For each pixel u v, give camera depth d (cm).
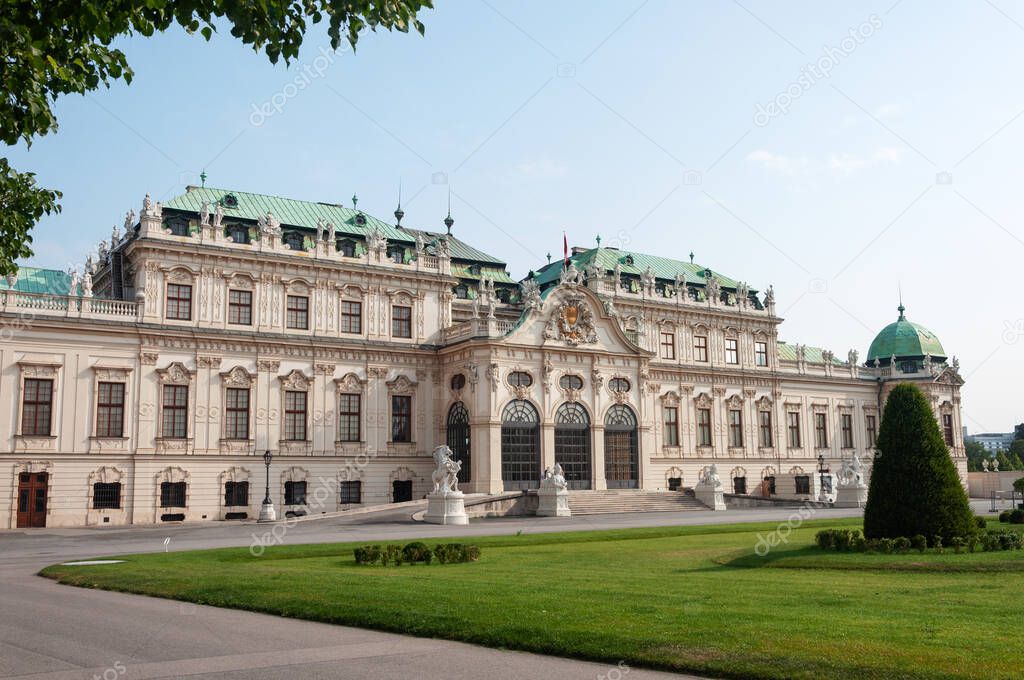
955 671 1265
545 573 2653
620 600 1967
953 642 1455
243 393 6800
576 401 7669
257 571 2750
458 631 1672
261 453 6775
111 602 2219
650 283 9062
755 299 9956
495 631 1642
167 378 6500
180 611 2048
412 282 7638
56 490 6019
